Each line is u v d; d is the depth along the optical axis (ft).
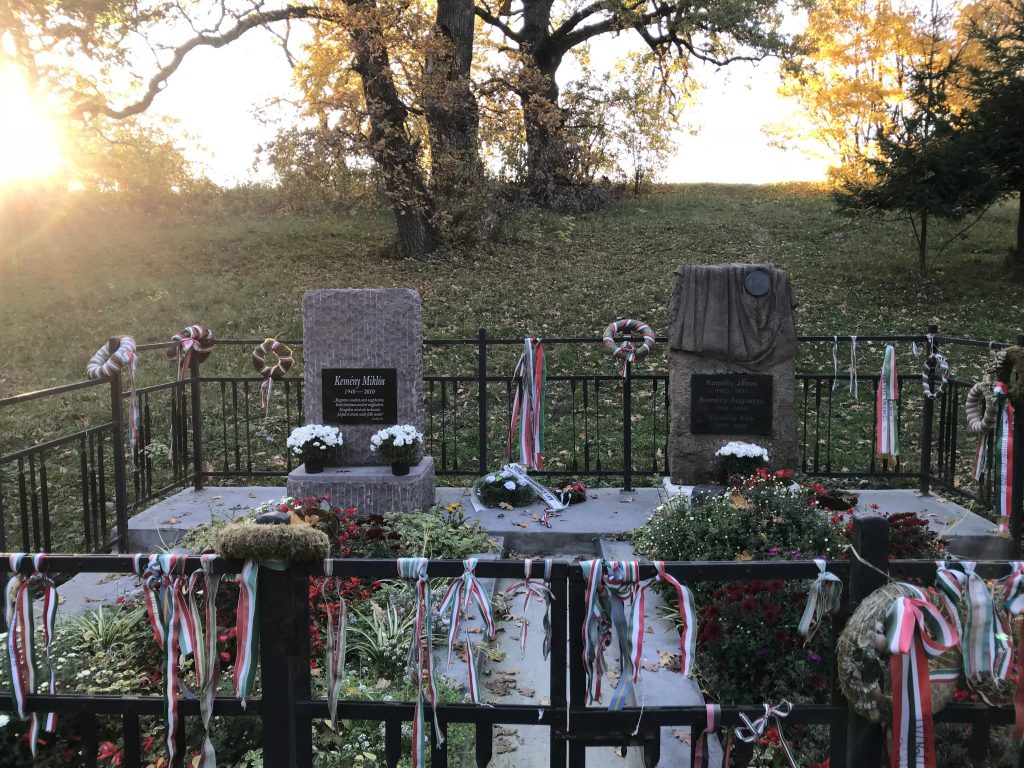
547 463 27.27
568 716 7.92
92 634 13.08
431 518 18.42
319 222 77.00
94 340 43.24
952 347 39.75
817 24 68.13
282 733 7.95
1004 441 17.43
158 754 10.32
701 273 22.67
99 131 66.33
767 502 15.90
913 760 7.04
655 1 73.51
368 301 21.70
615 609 7.79
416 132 59.06
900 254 58.70
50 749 10.09
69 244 68.54
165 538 20.40
